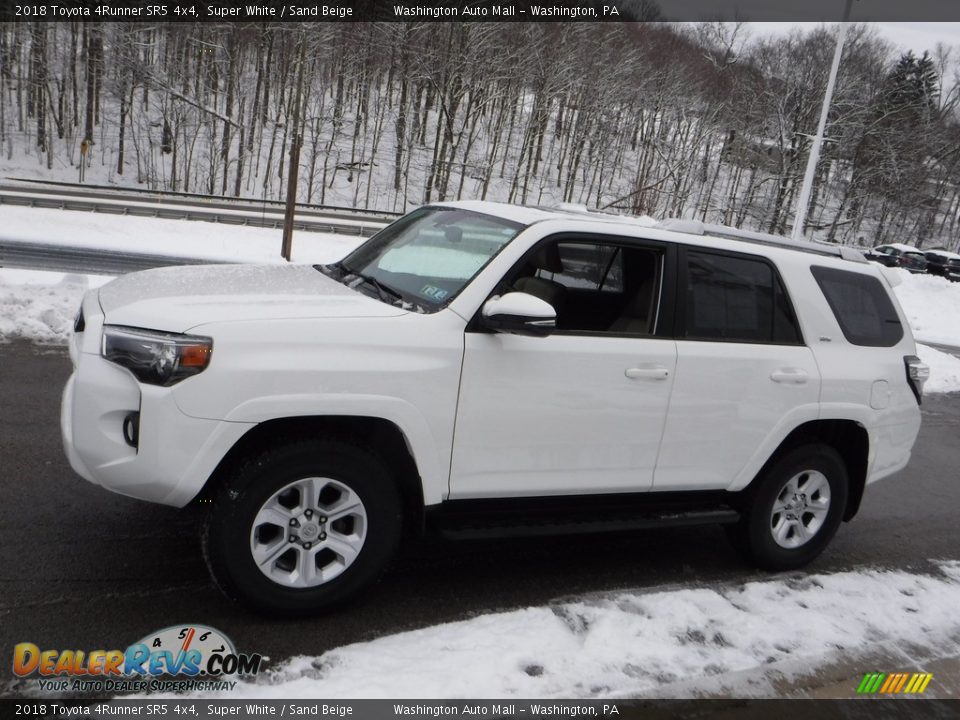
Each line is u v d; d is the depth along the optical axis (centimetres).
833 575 460
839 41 1933
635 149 8131
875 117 6253
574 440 365
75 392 300
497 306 322
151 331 296
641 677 317
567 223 372
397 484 355
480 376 336
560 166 7256
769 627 378
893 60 6575
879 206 7381
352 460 318
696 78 7350
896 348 479
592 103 6944
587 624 358
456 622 343
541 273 370
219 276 378
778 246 454
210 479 319
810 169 2006
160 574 354
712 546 489
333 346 311
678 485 405
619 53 7081
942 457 802
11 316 808
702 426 397
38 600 320
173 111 5809
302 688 279
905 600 436
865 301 472
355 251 445
